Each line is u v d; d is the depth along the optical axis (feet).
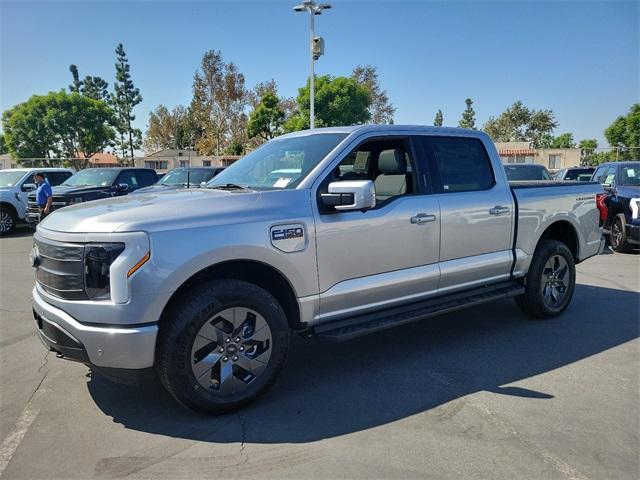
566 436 10.48
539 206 17.67
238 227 11.22
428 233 14.56
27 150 146.30
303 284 12.26
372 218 13.33
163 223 10.48
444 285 15.26
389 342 16.49
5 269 30.09
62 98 147.43
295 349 15.97
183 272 10.49
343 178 16.24
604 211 20.58
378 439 10.45
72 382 13.51
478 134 16.78
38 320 11.85
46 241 11.12
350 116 121.19
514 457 9.74
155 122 264.52
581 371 13.93
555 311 18.65
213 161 171.32
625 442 10.24
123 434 10.78
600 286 24.16
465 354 15.31
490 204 16.15
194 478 9.20
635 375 13.66
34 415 11.67
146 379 10.80
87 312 10.27
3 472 9.42
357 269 13.20
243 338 11.52
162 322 10.75
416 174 14.84
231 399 11.39
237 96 188.44
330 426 11.03
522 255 17.28
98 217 10.69
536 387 12.91
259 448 10.18
